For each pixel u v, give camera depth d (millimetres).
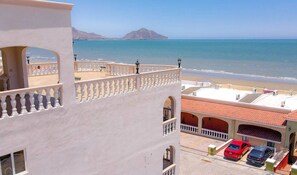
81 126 13422
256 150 29438
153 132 17891
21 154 11406
